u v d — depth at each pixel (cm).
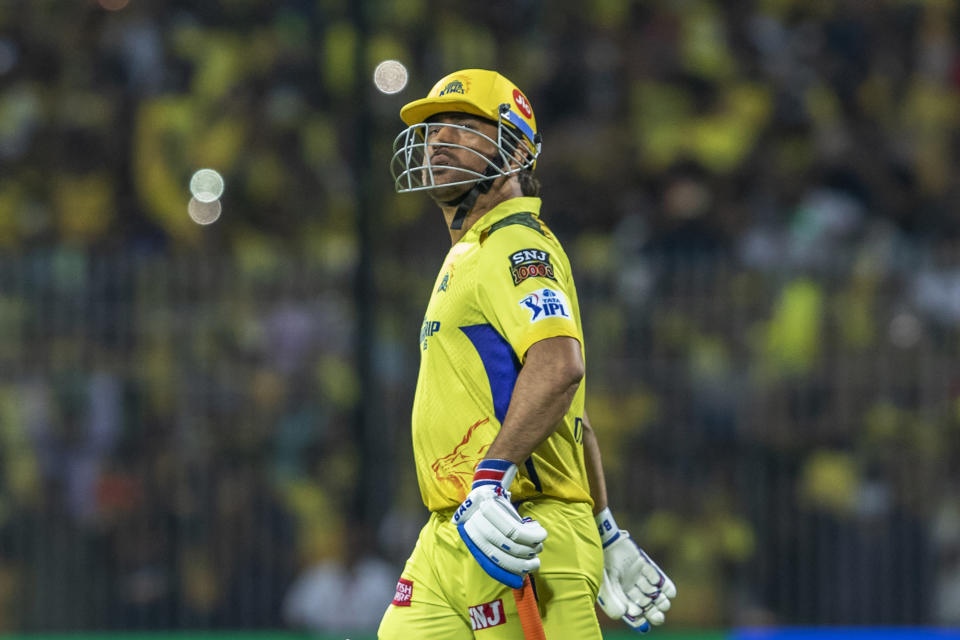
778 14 4431
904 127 4319
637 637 2861
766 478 3162
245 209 4091
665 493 3175
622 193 3969
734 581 3156
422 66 4219
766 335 3180
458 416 1265
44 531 3278
